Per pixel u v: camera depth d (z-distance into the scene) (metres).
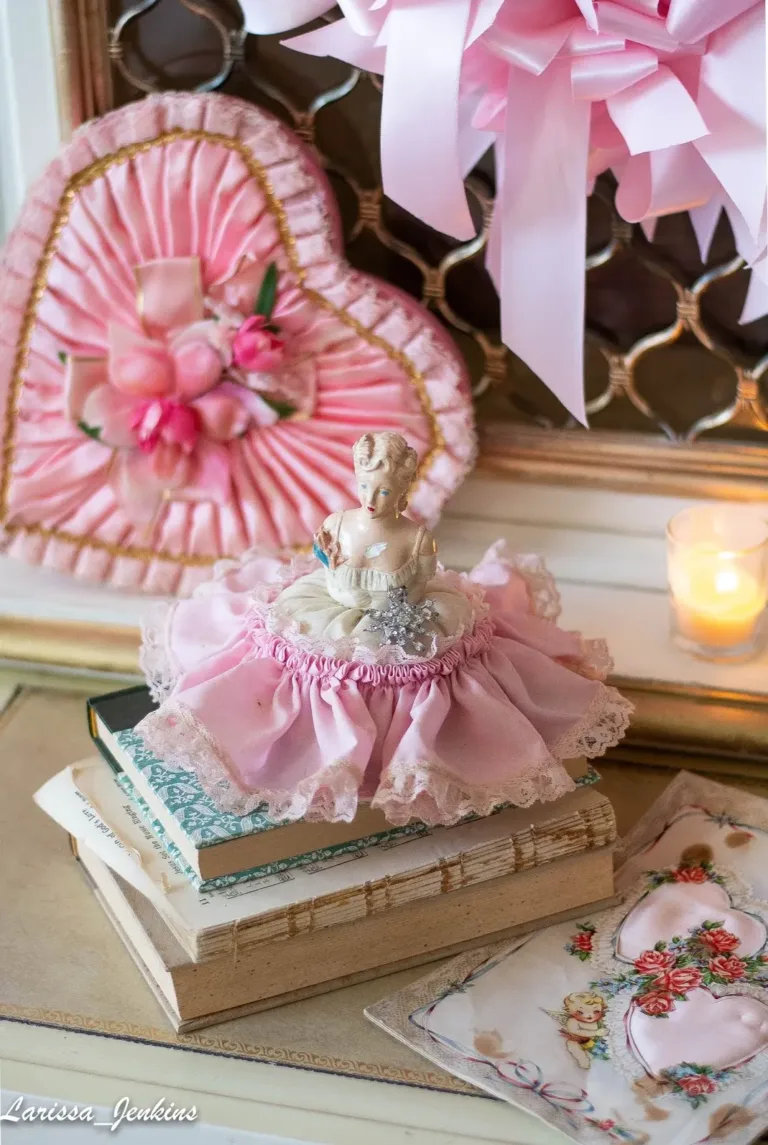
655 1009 1.05
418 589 1.09
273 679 1.08
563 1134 1.00
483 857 1.07
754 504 1.30
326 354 1.26
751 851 1.13
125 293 1.25
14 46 1.27
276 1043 1.05
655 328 1.30
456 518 1.33
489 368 1.33
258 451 1.27
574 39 1.10
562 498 1.32
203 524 1.27
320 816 1.04
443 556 1.31
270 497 1.27
